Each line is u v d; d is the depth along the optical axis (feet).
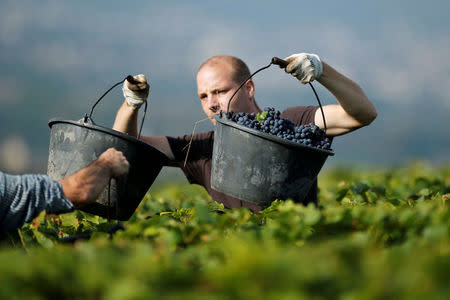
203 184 26.12
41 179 15.57
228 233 15.97
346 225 15.67
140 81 21.97
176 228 14.99
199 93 24.82
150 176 20.48
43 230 16.40
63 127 19.80
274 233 14.34
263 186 18.95
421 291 9.39
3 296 9.58
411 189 30.07
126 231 15.14
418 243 13.17
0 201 15.06
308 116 23.03
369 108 21.33
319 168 19.97
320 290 9.80
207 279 10.30
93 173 16.39
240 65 24.68
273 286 9.60
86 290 10.07
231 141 19.11
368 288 9.36
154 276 10.18
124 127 23.48
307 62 19.72
